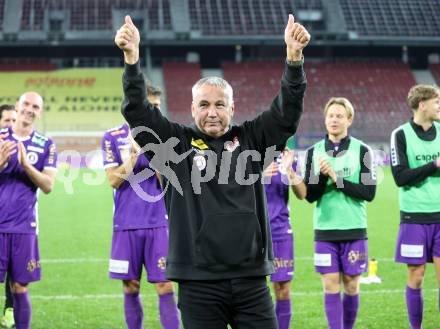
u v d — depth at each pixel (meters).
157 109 4.55
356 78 48.75
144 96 4.39
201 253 4.31
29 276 7.24
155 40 45.91
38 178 7.17
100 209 20.89
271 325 4.35
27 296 7.34
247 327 4.32
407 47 50.62
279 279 7.49
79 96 45.25
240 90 47.22
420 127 7.50
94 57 49.00
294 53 4.33
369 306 9.01
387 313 8.59
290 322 7.84
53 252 13.76
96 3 49.81
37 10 48.53
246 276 4.30
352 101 46.38
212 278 4.28
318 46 49.88
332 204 7.32
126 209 7.19
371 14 50.41
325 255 7.31
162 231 7.14
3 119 8.55
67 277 11.23
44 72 47.16
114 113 44.06
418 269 7.42
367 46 50.16
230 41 46.75
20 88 45.72
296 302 9.34
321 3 50.84
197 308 4.32
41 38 45.59
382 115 44.88
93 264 12.45
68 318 8.40
